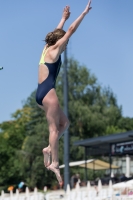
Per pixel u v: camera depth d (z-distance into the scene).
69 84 81.00
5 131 90.62
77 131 79.06
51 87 9.03
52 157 9.09
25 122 91.88
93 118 78.25
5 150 78.38
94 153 52.06
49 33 9.40
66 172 37.75
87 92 82.06
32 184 74.38
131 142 45.22
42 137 76.44
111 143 48.16
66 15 10.30
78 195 29.73
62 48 9.15
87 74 82.12
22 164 75.81
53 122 9.04
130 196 24.70
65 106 38.94
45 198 32.78
